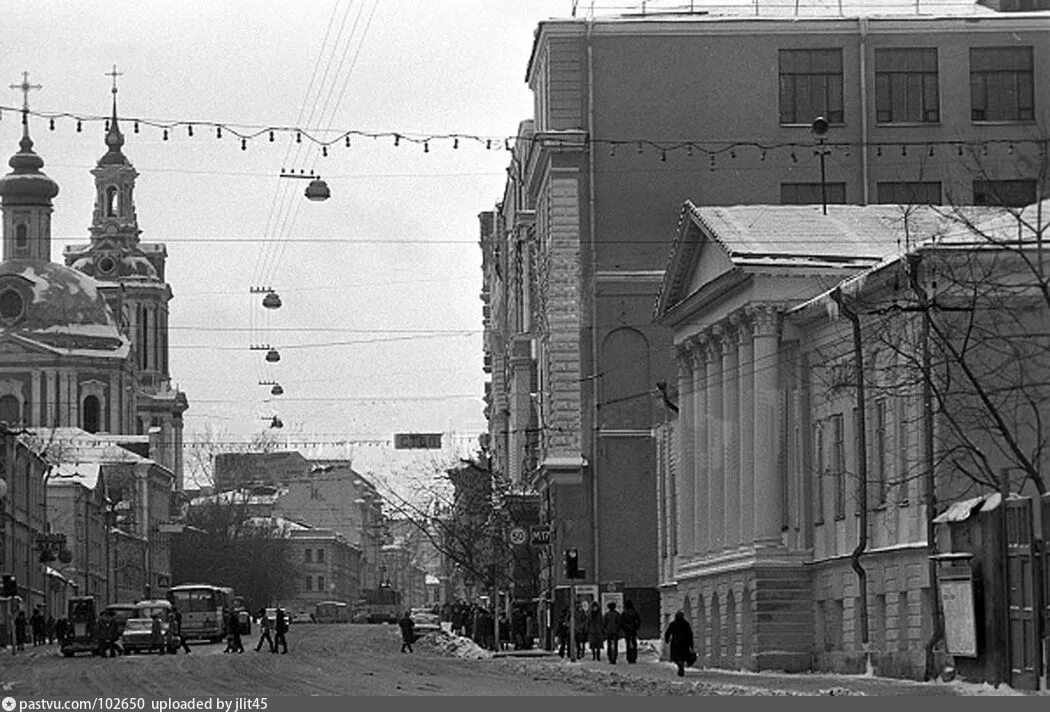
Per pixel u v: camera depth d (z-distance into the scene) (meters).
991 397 66.50
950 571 58.66
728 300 87.75
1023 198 115.38
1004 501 55.47
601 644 94.75
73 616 118.69
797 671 81.25
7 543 161.12
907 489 70.38
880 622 72.81
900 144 116.25
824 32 117.00
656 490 117.00
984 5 122.69
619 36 118.62
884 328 68.56
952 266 67.06
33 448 191.88
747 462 85.31
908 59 116.56
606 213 118.88
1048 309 66.31
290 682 70.12
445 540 156.88
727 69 117.88
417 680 71.06
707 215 88.06
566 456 119.56
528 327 147.25
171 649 121.50
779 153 117.56
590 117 118.44
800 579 82.19
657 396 116.38
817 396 81.31
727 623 87.38
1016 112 115.88
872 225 85.88
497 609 120.69
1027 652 53.91
